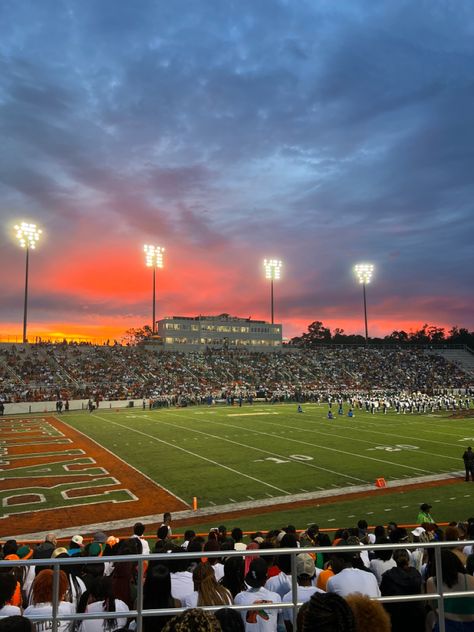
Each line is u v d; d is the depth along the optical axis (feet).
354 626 7.09
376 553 22.95
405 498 52.80
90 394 183.52
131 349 244.22
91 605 14.33
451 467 68.49
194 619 7.31
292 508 49.52
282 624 15.14
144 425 119.44
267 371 248.93
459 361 292.20
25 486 59.67
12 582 13.47
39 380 193.57
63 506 50.96
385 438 95.76
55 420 136.05
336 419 131.64
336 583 15.79
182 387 209.15
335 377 249.55
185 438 96.53
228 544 22.91
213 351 267.18
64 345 228.43
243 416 140.46
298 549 12.42
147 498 53.72
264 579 14.82
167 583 13.53
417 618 13.58
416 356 291.17
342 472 65.46
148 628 12.39
